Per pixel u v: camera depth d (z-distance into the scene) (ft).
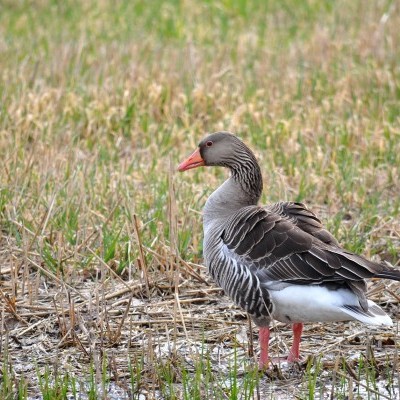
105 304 36.91
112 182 50.29
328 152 53.72
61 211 45.60
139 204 47.09
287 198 47.75
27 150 57.11
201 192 48.96
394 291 39.47
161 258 40.88
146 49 80.94
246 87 68.44
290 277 31.40
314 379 30.68
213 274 34.37
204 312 38.19
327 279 30.89
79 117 62.44
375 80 69.36
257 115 60.80
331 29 87.15
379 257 42.78
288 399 30.89
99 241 43.75
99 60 75.36
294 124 60.39
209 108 64.28
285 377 32.60
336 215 46.24
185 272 40.75
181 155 55.93
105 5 101.71
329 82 69.56
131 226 43.75
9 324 37.04
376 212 47.01
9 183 49.19
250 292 32.35
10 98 64.54
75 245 41.91
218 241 33.88
